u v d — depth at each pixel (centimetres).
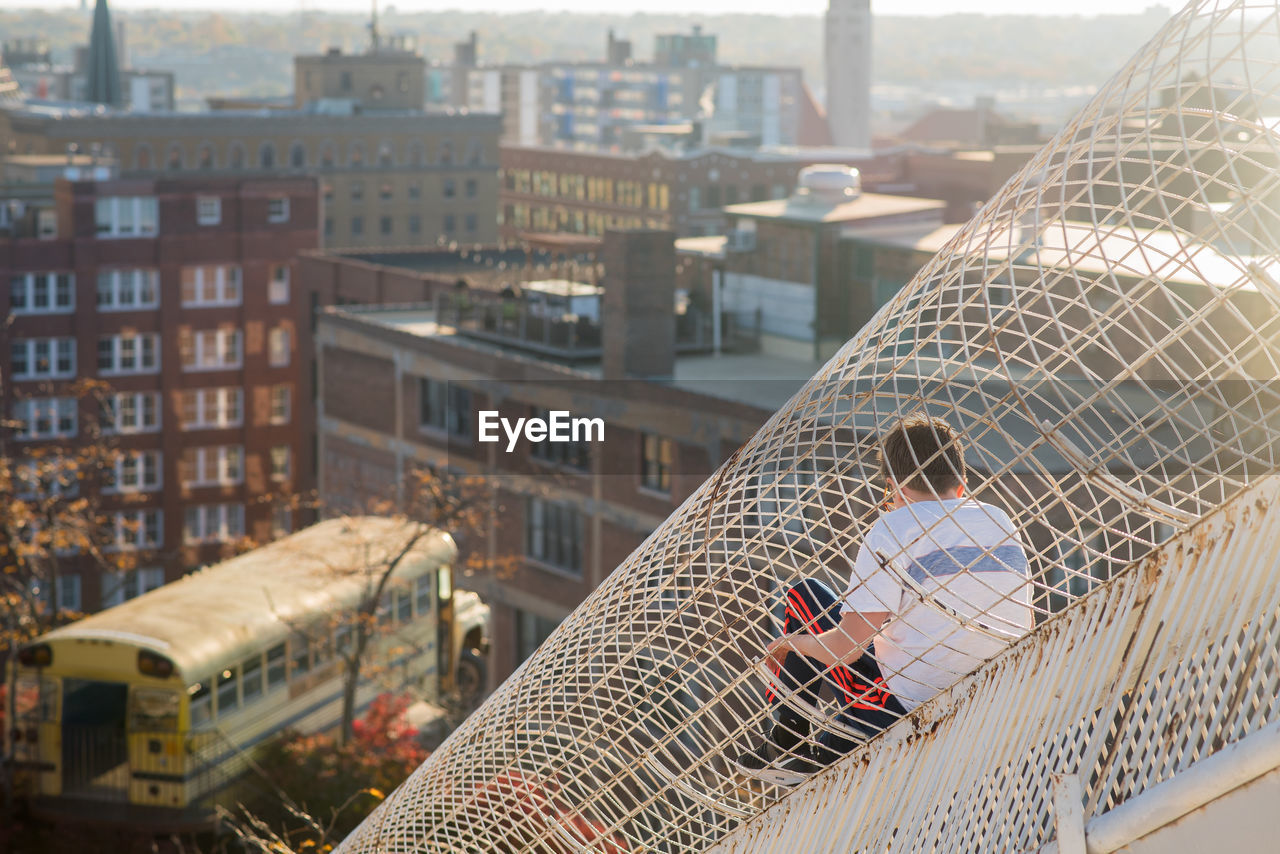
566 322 4303
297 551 3350
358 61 16100
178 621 2934
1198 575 363
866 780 457
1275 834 304
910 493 464
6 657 3669
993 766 402
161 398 7812
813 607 519
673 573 496
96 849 2770
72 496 7412
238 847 2823
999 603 455
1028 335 405
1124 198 392
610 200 15138
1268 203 427
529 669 571
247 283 7925
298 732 3080
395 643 3447
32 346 7481
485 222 14588
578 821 552
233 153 13425
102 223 7575
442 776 607
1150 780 341
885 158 13512
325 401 5241
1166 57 404
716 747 502
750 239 4328
